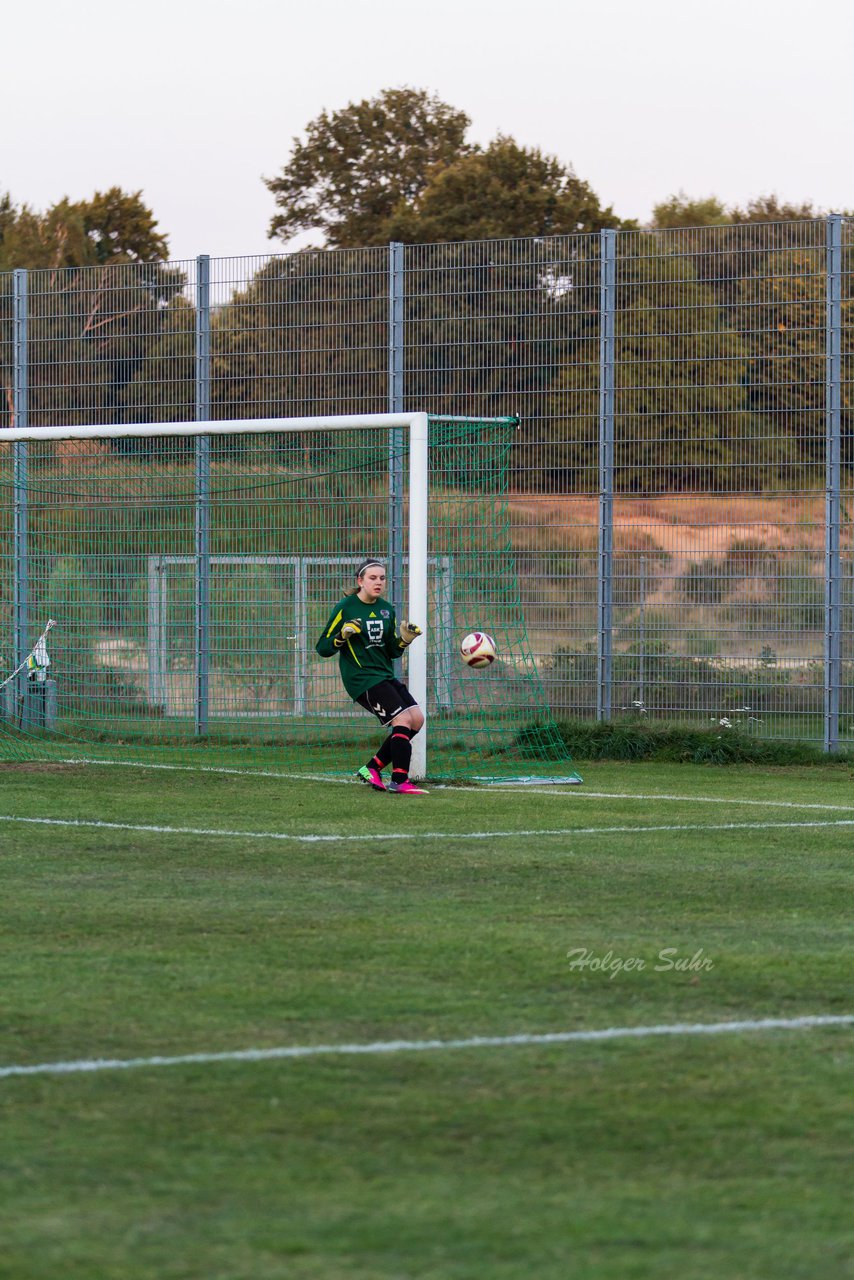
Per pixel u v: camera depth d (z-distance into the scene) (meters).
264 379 70.12
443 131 188.12
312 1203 16.58
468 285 67.12
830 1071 21.06
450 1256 15.28
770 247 63.47
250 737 67.19
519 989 25.20
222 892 33.25
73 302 73.25
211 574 68.75
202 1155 17.92
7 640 71.31
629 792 52.16
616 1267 15.05
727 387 63.97
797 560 63.22
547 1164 17.72
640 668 65.00
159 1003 24.27
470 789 52.16
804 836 41.47
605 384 65.31
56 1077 20.66
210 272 70.88
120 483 70.50
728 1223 16.12
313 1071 20.94
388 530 66.69
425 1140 18.44
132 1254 15.30
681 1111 19.47
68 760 60.03
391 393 68.06
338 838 40.66
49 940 28.62
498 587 64.69
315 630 67.00
